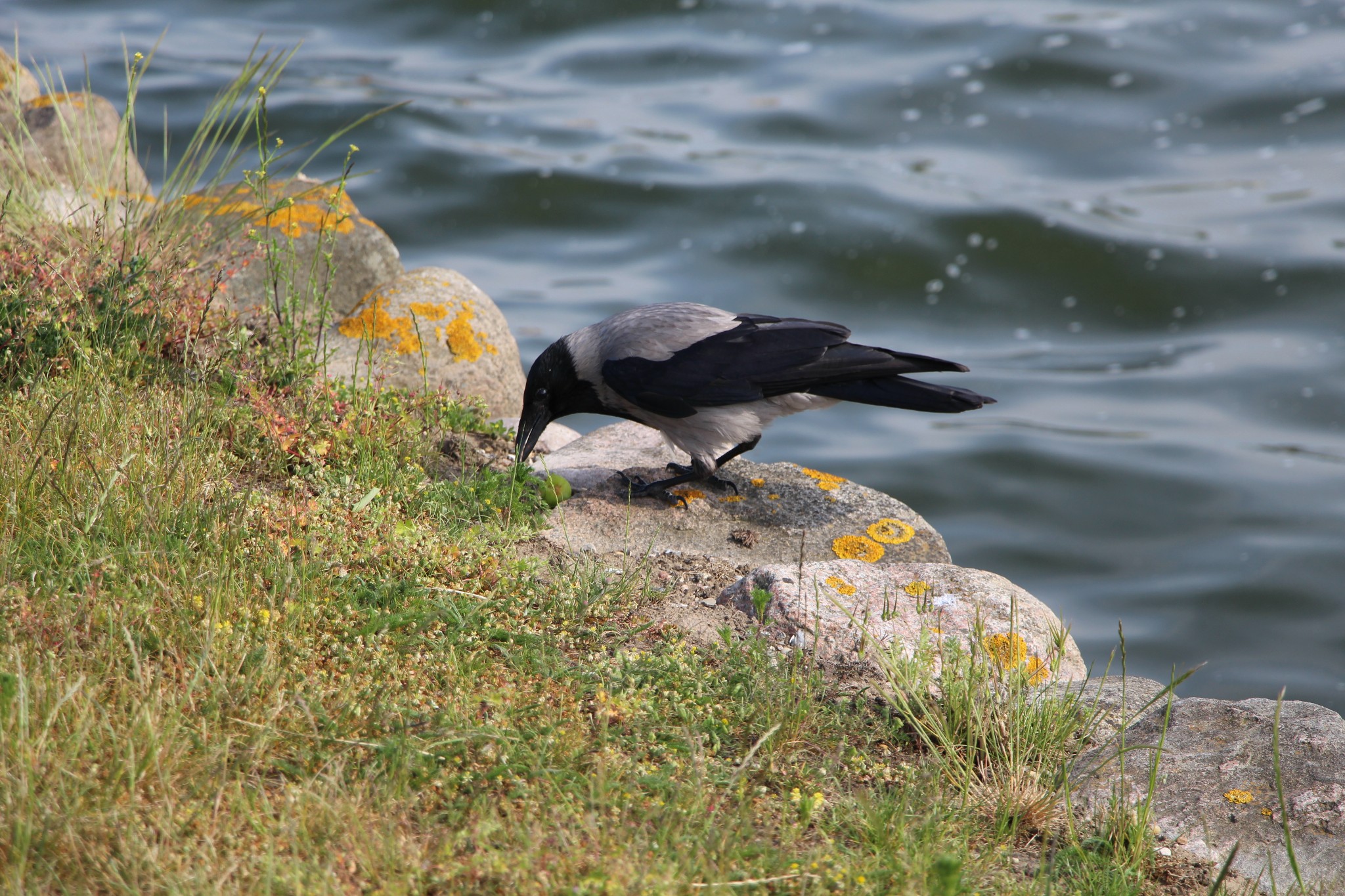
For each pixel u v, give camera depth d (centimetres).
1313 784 691
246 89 1341
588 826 576
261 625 694
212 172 2717
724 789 648
